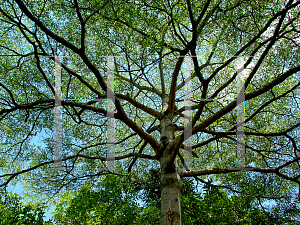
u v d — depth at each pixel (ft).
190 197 16.79
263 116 25.52
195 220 15.62
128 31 17.98
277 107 24.88
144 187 21.62
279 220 17.37
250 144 25.46
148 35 15.48
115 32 17.84
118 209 15.39
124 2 16.28
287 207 18.44
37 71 22.67
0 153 22.29
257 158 24.76
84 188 17.53
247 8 16.48
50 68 22.81
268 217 17.60
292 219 17.48
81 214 15.29
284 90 24.12
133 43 17.12
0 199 14.46
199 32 13.71
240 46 20.53
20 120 22.71
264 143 24.75
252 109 24.89
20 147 21.56
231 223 15.15
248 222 15.56
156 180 22.35
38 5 18.30
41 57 22.31
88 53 22.36
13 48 21.88
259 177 22.56
